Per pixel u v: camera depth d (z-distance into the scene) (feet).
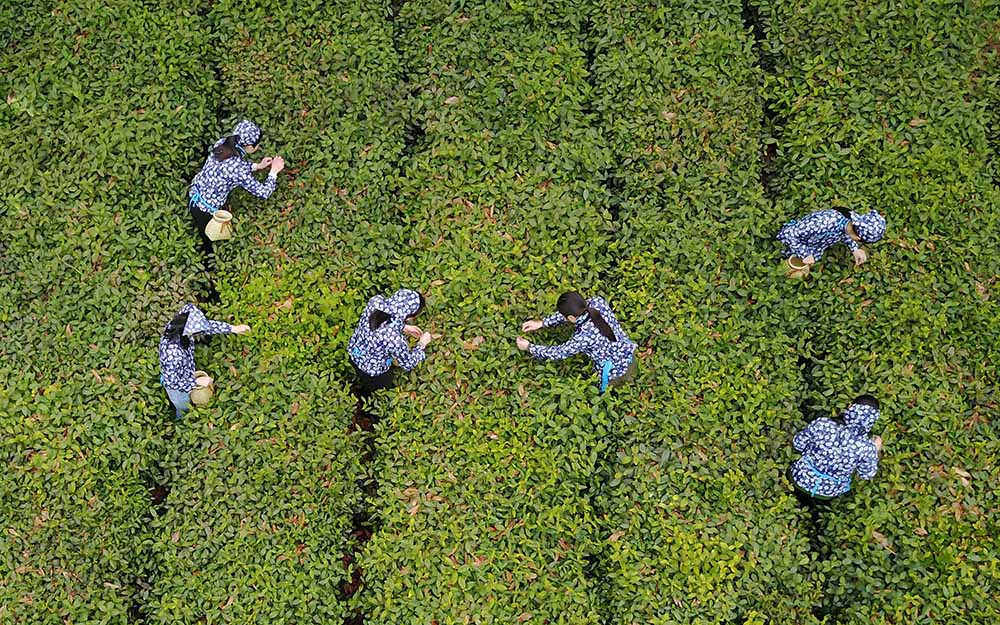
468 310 35.01
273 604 31.22
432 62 39.17
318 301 34.86
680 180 37.27
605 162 37.65
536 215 36.50
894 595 31.27
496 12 39.68
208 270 37.17
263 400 33.65
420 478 33.01
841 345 35.01
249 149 36.27
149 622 31.55
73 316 34.53
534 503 32.71
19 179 36.22
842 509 32.94
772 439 33.88
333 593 32.07
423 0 40.09
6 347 33.94
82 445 32.71
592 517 32.78
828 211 34.45
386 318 32.65
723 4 40.22
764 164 38.81
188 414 33.45
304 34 39.34
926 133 37.88
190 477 32.83
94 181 36.32
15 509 31.83
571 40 39.81
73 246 35.40
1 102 37.76
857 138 37.65
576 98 38.37
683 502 32.60
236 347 34.63
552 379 34.04
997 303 35.32
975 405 34.32
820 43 39.47
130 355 33.91
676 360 34.78
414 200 37.37
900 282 35.78
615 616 31.78
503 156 37.47
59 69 38.19
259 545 31.96
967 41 39.65
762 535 32.32
